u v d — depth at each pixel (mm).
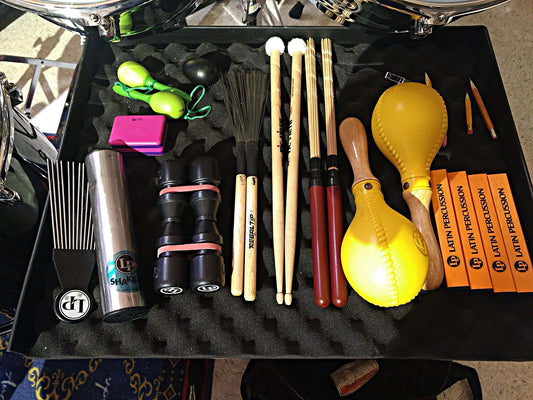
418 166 571
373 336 563
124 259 534
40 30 1198
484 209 601
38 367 709
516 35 1183
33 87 970
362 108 686
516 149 631
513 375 938
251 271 569
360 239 510
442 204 599
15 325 536
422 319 568
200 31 714
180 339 561
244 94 673
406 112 565
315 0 582
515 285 562
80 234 583
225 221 614
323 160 645
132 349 556
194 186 564
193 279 525
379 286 494
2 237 573
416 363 732
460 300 575
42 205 644
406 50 724
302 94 688
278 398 694
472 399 778
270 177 646
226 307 579
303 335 564
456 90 698
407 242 499
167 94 642
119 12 525
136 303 524
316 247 570
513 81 1139
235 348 557
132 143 623
